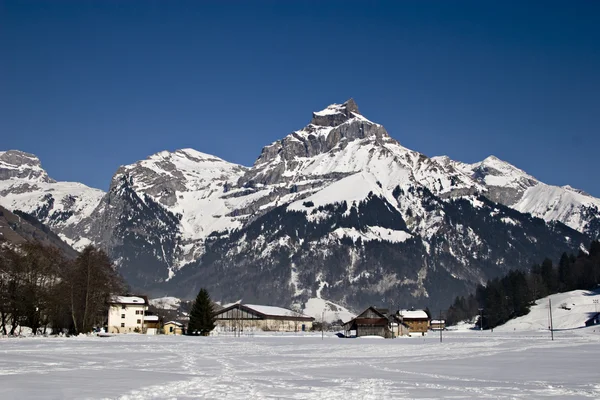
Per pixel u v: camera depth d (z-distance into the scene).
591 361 102.44
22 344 132.75
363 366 90.50
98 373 73.62
